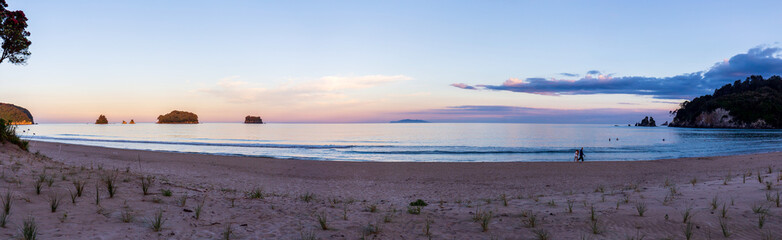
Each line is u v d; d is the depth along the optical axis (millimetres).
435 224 5949
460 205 8586
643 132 125375
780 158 25812
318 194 12219
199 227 5148
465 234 5246
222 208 6633
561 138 79312
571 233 5074
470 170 20906
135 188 7430
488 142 64125
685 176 17422
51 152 25422
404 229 5594
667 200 7520
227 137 77750
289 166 22328
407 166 22750
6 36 13305
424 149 45062
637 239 4656
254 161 24500
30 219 4547
